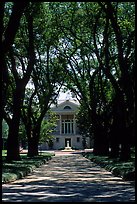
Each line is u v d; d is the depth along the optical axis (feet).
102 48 95.91
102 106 123.34
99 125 123.75
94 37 85.66
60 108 301.02
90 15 90.33
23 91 86.53
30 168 74.69
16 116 87.81
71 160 134.72
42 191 43.68
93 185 50.31
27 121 125.59
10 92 96.78
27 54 88.58
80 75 122.11
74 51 110.01
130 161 80.84
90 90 117.91
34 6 72.13
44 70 117.80
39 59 111.86
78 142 301.43
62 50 114.11
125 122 79.05
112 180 57.26
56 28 97.91
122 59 68.18
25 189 45.70
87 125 193.06
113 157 105.09
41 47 110.22
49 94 118.83
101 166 91.91
